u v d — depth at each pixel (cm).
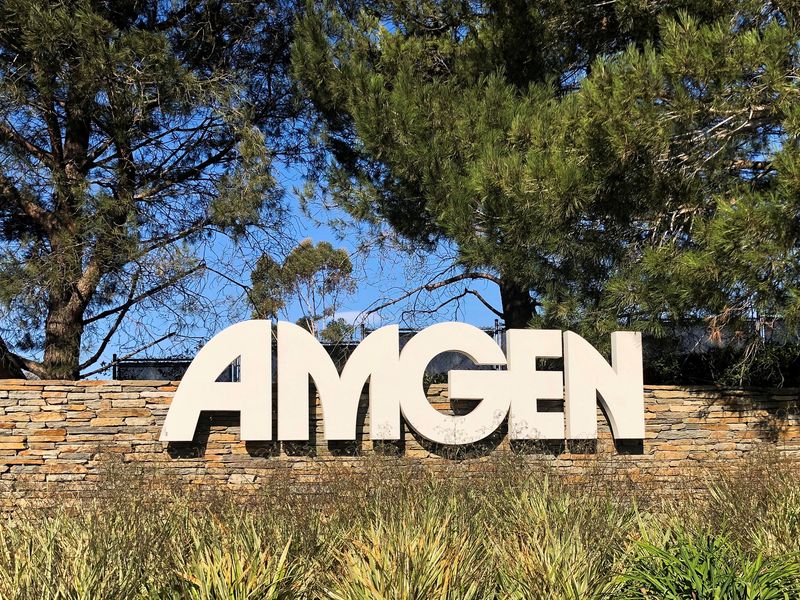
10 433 1294
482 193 1409
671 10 1523
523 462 1206
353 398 1380
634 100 1263
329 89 1664
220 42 1777
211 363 1338
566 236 1474
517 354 1454
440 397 1461
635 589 669
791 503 873
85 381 1334
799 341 1480
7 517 1077
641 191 1404
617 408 1477
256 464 1356
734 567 667
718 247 1260
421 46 1741
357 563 637
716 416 1552
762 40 1261
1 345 1656
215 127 1756
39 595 591
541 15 1658
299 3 1778
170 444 1338
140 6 1673
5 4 1424
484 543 755
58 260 1550
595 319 1541
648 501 1053
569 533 738
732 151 1456
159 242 1691
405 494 925
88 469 1305
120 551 678
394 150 1559
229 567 613
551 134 1396
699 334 1720
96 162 1755
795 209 1206
